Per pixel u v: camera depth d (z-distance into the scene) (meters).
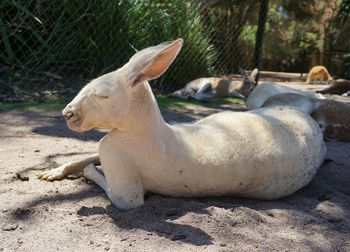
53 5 3.28
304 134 1.48
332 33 8.76
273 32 9.19
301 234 1.21
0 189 1.38
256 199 1.42
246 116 1.43
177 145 1.25
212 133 1.33
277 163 1.37
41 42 3.23
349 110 2.39
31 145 1.91
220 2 5.10
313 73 6.04
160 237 1.11
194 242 1.10
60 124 2.33
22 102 2.88
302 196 1.50
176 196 1.30
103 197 1.34
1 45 3.28
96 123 1.17
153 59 1.11
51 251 1.04
